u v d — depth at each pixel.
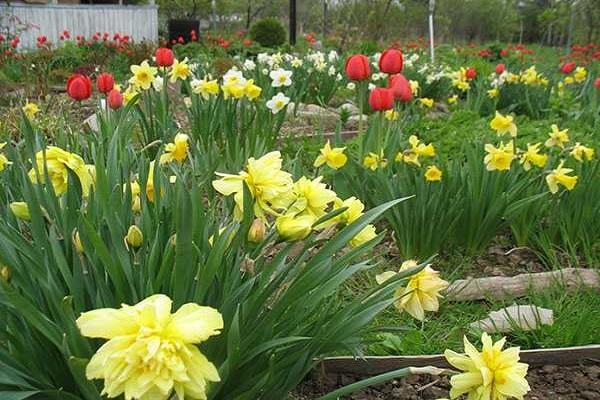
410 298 1.95
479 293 3.25
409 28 26.89
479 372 1.62
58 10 18.53
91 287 1.80
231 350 1.53
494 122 4.26
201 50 16.55
